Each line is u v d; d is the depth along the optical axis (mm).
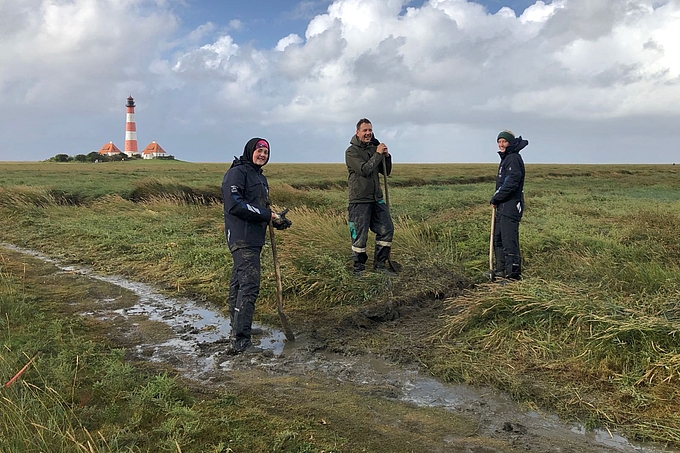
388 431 3135
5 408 2902
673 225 9078
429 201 16094
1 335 4418
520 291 4891
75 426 2965
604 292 5023
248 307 4625
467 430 3166
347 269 6730
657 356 3719
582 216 11984
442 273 6738
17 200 13797
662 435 3029
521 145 6098
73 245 9578
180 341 4840
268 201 4867
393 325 5211
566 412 3361
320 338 4891
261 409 3375
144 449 2816
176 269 7523
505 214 6152
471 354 4305
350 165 6480
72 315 5512
